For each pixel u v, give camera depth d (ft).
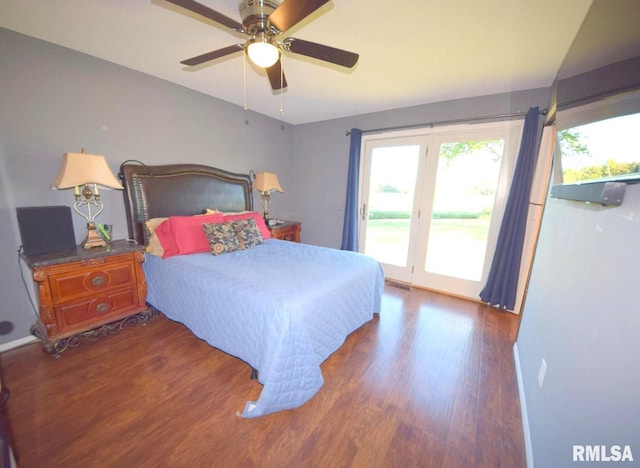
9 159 6.31
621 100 2.56
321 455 4.08
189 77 8.71
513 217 8.70
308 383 4.99
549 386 3.90
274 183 12.21
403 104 10.56
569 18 4.97
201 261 7.23
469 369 6.19
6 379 5.47
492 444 4.34
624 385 2.27
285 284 5.76
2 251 6.35
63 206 6.56
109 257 6.70
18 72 6.25
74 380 5.48
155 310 8.16
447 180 10.34
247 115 12.02
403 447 4.25
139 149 8.59
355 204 12.46
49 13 5.41
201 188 10.18
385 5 4.83
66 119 7.06
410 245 11.54
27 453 3.95
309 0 3.58
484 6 4.77
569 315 3.67
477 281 10.12
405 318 8.63
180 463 3.88
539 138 8.29
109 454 3.98
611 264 2.78
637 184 2.46
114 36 6.28
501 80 7.88
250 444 4.22
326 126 13.35
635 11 2.43
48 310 5.90
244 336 5.34
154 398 5.06
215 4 5.01
